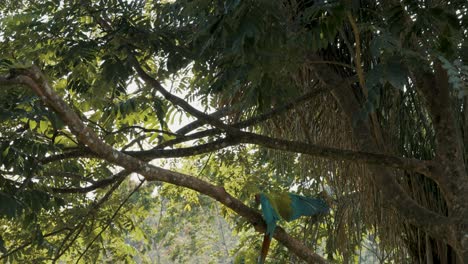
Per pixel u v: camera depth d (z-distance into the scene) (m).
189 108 5.03
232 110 6.29
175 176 3.93
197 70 5.75
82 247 8.73
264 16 3.54
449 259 5.75
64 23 5.44
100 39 5.53
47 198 4.90
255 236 10.29
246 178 9.60
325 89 5.41
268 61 3.84
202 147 4.97
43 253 7.78
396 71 3.84
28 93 4.95
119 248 10.29
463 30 4.43
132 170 3.85
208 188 3.97
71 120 3.61
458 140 4.84
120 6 5.54
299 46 4.22
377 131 5.02
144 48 5.58
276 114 5.50
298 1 5.15
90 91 6.00
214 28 3.72
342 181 6.02
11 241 8.04
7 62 4.54
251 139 4.80
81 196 7.84
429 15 3.80
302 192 7.24
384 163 4.68
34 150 4.73
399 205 4.92
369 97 3.97
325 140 5.89
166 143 5.72
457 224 4.63
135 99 5.80
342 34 4.98
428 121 5.69
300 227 9.64
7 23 5.55
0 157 4.63
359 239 6.07
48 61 6.16
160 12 5.96
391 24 3.94
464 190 4.69
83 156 5.09
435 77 4.90
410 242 5.86
